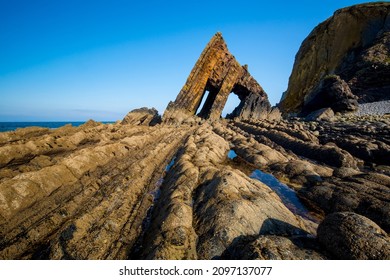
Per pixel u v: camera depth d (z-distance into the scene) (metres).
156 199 13.56
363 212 11.55
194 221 9.69
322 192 14.11
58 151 20.55
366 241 6.75
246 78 73.81
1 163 15.87
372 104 48.97
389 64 53.66
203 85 65.75
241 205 9.55
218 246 8.04
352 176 14.94
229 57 68.31
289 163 19.52
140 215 11.42
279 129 37.44
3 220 9.84
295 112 74.94
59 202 12.01
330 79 49.66
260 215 9.58
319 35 89.31
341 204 12.55
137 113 57.97
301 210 13.26
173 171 16.36
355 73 60.69
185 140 32.81
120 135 31.77
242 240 8.24
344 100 47.41
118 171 16.77
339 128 32.84
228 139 35.72
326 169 18.72
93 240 8.79
